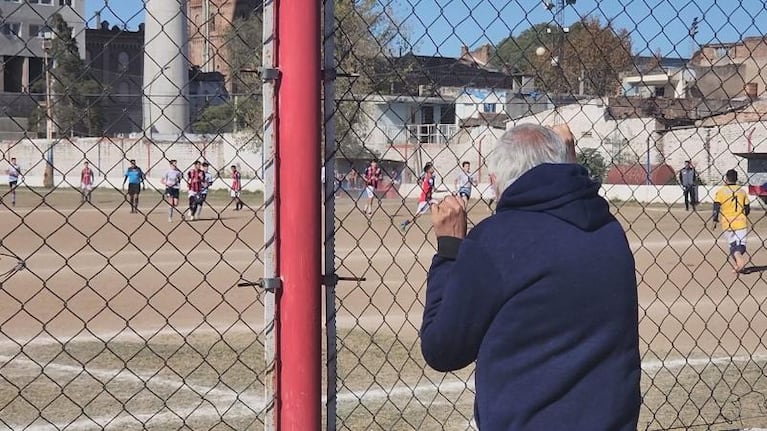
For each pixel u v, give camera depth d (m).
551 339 2.60
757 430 5.45
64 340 8.30
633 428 2.68
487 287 2.62
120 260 14.73
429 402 6.47
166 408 5.95
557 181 2.71
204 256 15.43
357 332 8.81
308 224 3.08
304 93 3.05
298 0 3.04
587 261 2.63
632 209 21.25
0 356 7.65
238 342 8.33
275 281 3.10
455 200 2.97
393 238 18.75
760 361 7.84
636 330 2.72
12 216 24.94
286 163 3.06
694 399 6.48
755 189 23.33
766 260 16.78
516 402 2.58
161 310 9.96
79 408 5.80
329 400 3.34
